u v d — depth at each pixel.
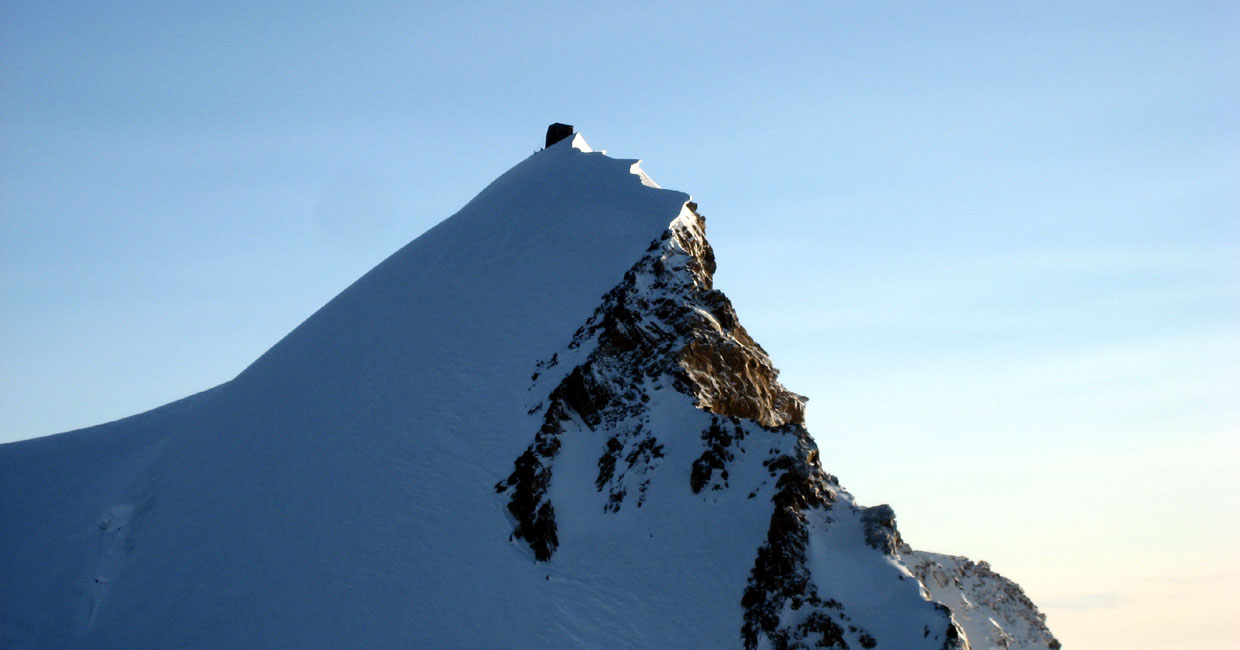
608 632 57.81
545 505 63.12
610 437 67.12
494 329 75.44
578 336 72.25
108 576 72.69
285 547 65.94
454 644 57.38
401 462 67.75
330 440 72.12
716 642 57.53
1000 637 66.44
